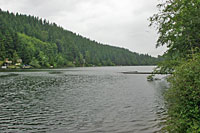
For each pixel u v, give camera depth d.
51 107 16.98
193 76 5.63
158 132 10.37
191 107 5.85
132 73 79.06
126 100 20.06
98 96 22.89
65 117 13.76
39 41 189.88
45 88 31.06
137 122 12.27
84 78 53.69
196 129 5.44
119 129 11.05
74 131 10.90
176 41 11.98
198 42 10.67
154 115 13.81
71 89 29.77
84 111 15.47
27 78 52.34
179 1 10.45
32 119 13.33
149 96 22.44
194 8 9.93
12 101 19.86
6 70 103.25
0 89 29.77
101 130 10.97
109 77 57.72
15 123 12.43
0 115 14.37
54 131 10.92
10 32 136.12
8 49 121.94
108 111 15.38
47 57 150.12
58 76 61.47
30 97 22.30
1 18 184.25
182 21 10.55
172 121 7.07
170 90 7.00
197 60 5.79
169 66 13.56
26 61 128.75
